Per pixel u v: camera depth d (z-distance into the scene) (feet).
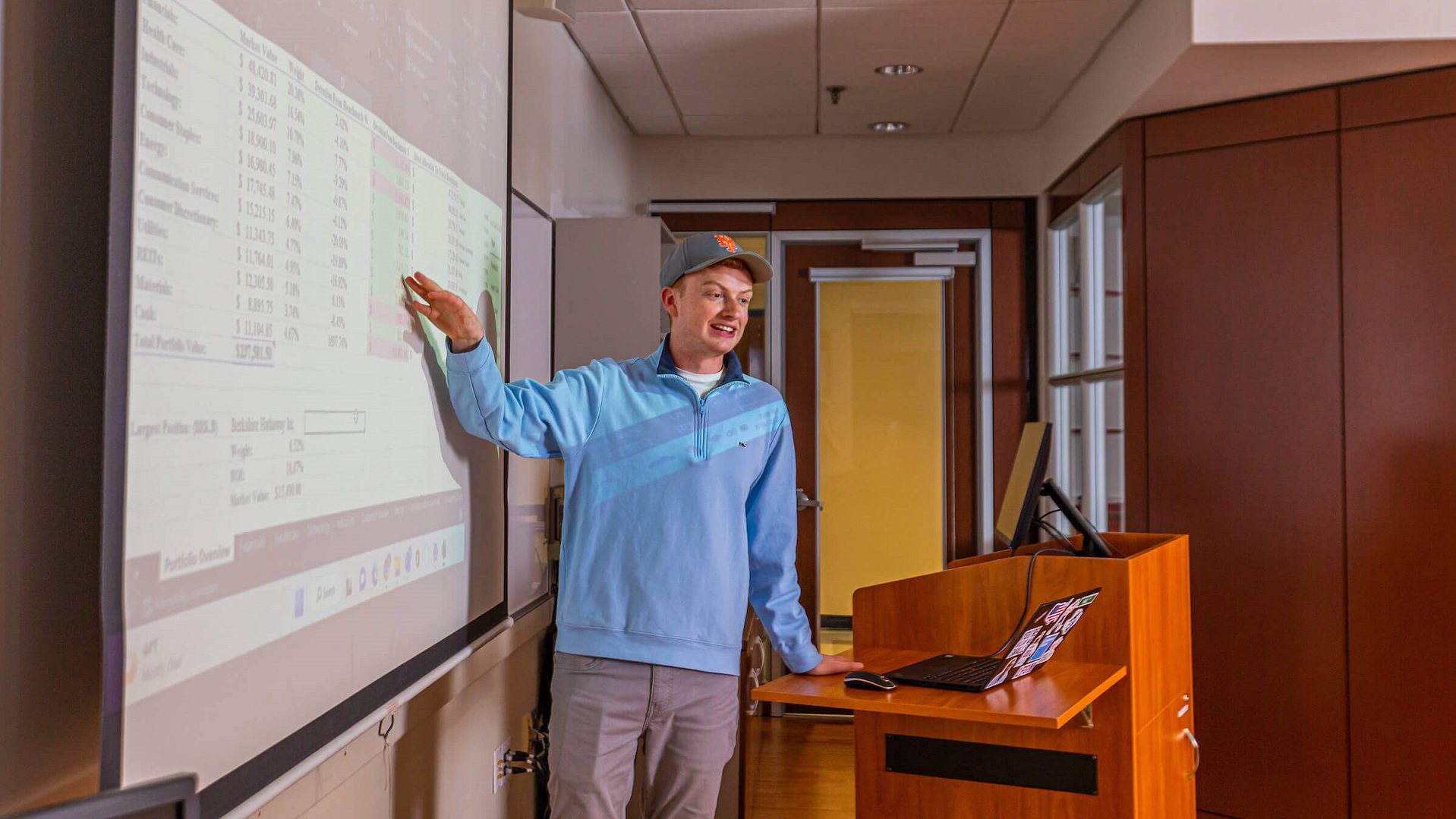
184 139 2.85
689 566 5.93
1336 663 10.03
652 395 6.19
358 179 4.11
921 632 7.09
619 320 10.03
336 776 4.92
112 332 2.54
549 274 9.90
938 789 6.44
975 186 14.83
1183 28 9.10
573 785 5.79
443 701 6.38
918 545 14.98
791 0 9.98
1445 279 9.62
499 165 6.19
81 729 3.00
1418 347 9.73
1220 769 10.61
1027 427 8.46
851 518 15.08
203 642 2.99
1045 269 14.66
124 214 2.57
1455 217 9.58
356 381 4.10
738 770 9.19
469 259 5.61
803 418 15.11
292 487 3.55
